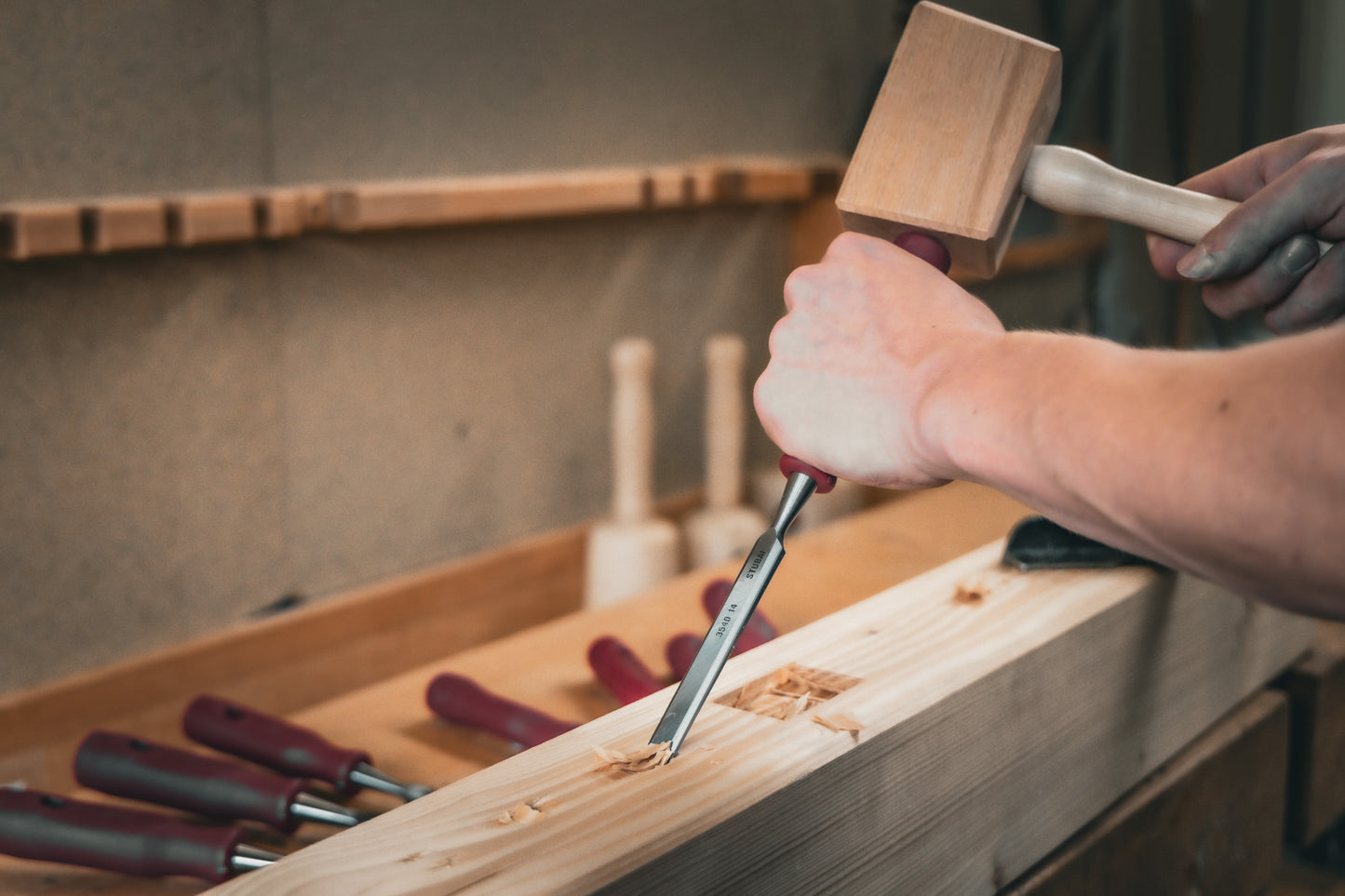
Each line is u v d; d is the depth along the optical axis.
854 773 0.53
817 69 1.81
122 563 1.15
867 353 0.53
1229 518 0.37
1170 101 2.28
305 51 1.20
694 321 1.71
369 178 1.28
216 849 0.65
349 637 1.33
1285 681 0.97
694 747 0.53
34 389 1.05
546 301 1.51
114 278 1.09
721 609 0.56
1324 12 2.58
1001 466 0.45
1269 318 0.64
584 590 1.61
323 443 1.30
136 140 1.08
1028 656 0.63
